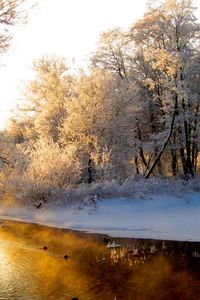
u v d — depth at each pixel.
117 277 10.90
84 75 28.73
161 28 30.55
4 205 23.47
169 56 28.56
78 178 24.20
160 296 9.48
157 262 12.26
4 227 18.55
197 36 31.05
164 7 30.70
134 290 9.90
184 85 29.06
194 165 39.56
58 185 23.34
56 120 31.92
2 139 25.59
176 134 34.06
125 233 16.81
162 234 16.42
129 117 29.03
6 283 10.56
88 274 11.21
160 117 34.75
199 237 15.66
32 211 22.02
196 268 11.55
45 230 17.78
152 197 23.66
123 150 29.19
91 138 27.52
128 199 22.94
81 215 20.47
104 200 22.72
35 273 11.38
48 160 23.53
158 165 36.81
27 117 35.03
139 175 31.03
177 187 26.38
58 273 11.34
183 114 31.33
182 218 19.42
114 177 26.84
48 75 33.41
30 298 9.50
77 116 27.33
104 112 27.58
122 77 34.69
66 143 27.67
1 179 24.03
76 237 16.23
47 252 13.73
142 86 34.66
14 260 12.73
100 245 14.73
